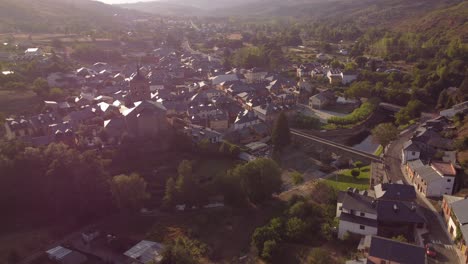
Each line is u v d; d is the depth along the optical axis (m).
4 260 98.69
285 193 131.12
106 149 148.75
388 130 161.00
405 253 83.31
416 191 124.19
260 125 186.25
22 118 169.88
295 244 100.00
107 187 121.44
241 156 155.75
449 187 117.31
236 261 97.19
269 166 124.56
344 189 129.88
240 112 198.25
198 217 116.25
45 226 114.31
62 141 150.25
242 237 107.31
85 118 181.62
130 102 191.38
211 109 196.88
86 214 117.62
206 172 143.25
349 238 98.94
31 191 119.69
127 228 113.50
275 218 109.19
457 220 95.50
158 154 152.50
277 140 162.62
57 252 100.56
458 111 181.25
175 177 136.62
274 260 95.25
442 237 98.50
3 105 195.12
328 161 156.00
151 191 129.38
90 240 108.06
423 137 156.25
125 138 154.25
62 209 118.19
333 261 91.88
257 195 123.12
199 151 156.75
